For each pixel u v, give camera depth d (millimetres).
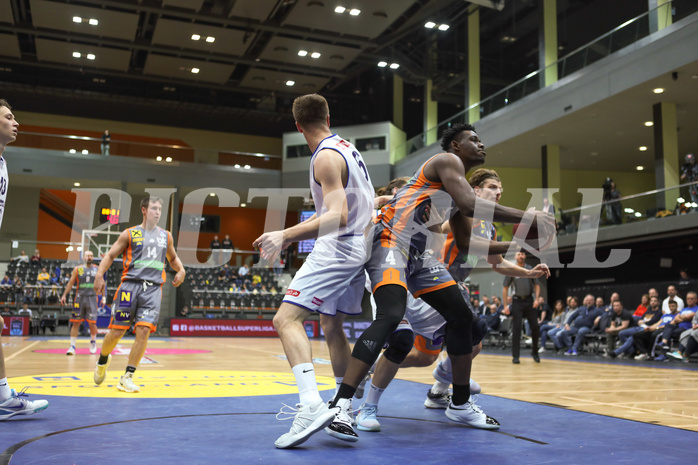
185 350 9688
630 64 12609
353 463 1870
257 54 21781
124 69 23141
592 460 1933
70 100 24953
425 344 3035
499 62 23203
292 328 2248
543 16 16297
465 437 2348
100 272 3896
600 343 10805
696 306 8547
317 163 2330
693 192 11766
